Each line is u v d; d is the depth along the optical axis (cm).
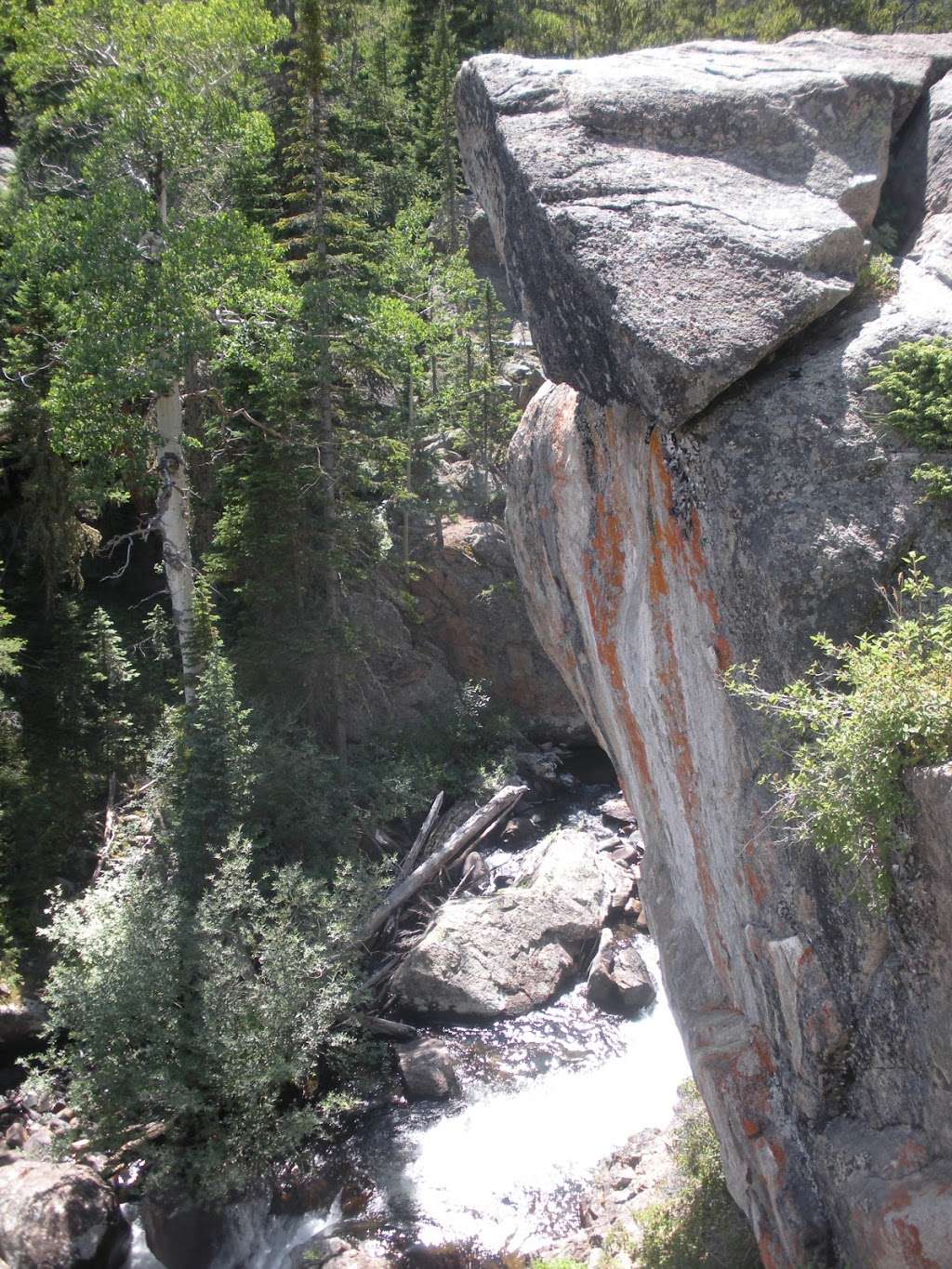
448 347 2967
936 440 711
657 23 3009
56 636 2128
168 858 1667
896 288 840
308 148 2131
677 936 995
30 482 2191
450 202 3878
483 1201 1259
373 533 2283
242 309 2008
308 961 1416
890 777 588
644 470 894
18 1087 1448
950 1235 590
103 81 1811
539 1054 1533
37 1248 1162
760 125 922
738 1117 789
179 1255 1231
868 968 664
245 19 1895
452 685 2494
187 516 2039
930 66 1020
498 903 1739
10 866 1694
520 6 4156
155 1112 1309
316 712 2209
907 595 687
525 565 1296
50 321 2094
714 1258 920
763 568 726
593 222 839
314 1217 1262
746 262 812
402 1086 1478
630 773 1110
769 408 775
